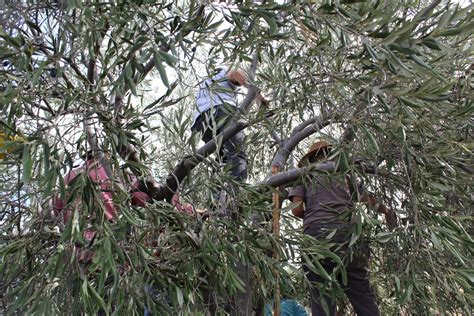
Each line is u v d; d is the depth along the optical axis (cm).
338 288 272
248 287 266
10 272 208
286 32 232
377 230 298
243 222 253
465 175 276
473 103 245
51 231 213
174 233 241
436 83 232
